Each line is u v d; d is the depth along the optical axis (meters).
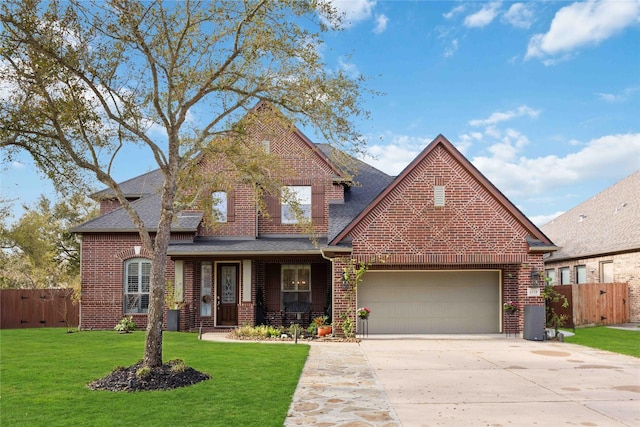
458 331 20.22
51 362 13.27
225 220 22.98
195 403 9.16
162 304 11.59
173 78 12.20
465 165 19.19
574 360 14.30
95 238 22.67
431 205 19.16
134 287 22.55
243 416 8.34
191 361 13.27
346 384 11.09
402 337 19.25
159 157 11.96
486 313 20.30
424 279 20.39
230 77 12.60
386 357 14.72
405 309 20.30
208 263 23.02
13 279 37.69
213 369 12.27
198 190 13.70
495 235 19.11
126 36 11.55
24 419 8.12
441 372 12.50
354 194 24.50
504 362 13.95
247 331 19.27
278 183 14.09
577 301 23.22
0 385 10.58
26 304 25.25
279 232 23.31
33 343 17.23
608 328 22.77
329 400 9.68
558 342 18.06
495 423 8.26
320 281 23.02
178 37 12.01
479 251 19.05
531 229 19.09
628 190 31.73
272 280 23.05
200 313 22.72
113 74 11.89
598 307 23.94
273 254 21.09
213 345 16.53
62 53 11.48
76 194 13.69
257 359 13.76
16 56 11.30
